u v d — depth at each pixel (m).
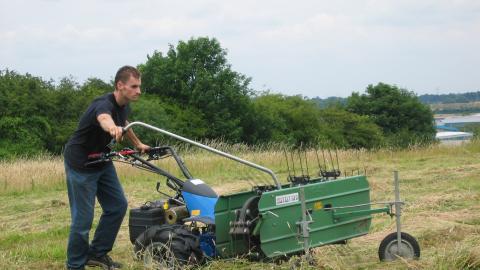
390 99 72.69
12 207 13.38
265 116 51.31
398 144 23.20
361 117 63.41
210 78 47.34
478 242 7.07
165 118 42.56
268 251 5.94
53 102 40.16
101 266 6.84
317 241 6.21
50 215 12.05
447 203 10.93
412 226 8.70
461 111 121.88
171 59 48.88
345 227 6.43
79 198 6.50
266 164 19.66
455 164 18.12
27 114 38.66
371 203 6.52
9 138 37.78
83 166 6.49
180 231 6.36
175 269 6.21
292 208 6.08
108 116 6.32
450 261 6.21
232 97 47.75
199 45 48.69
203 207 6.50
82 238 6.55
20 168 17.67
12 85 39.94
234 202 6.27
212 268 6.20
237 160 6.43
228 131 47.50
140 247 6.54
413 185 14.05
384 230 8.53
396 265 6.33
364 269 6.33
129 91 6.52
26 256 7.94
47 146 39.69
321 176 6.89
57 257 7.91
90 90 45.38
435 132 73.56
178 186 6.84
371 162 19.92
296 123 57.88
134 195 14.09
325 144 31.73
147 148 6.82
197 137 46.06
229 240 6.23
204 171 18.12
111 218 6.79
